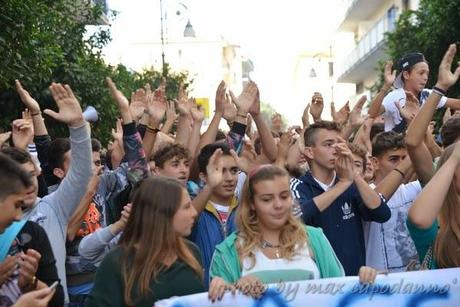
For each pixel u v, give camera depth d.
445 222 4.03
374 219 4.94
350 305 3.80
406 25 21.67
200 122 7.19
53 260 4.11
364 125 6.70
